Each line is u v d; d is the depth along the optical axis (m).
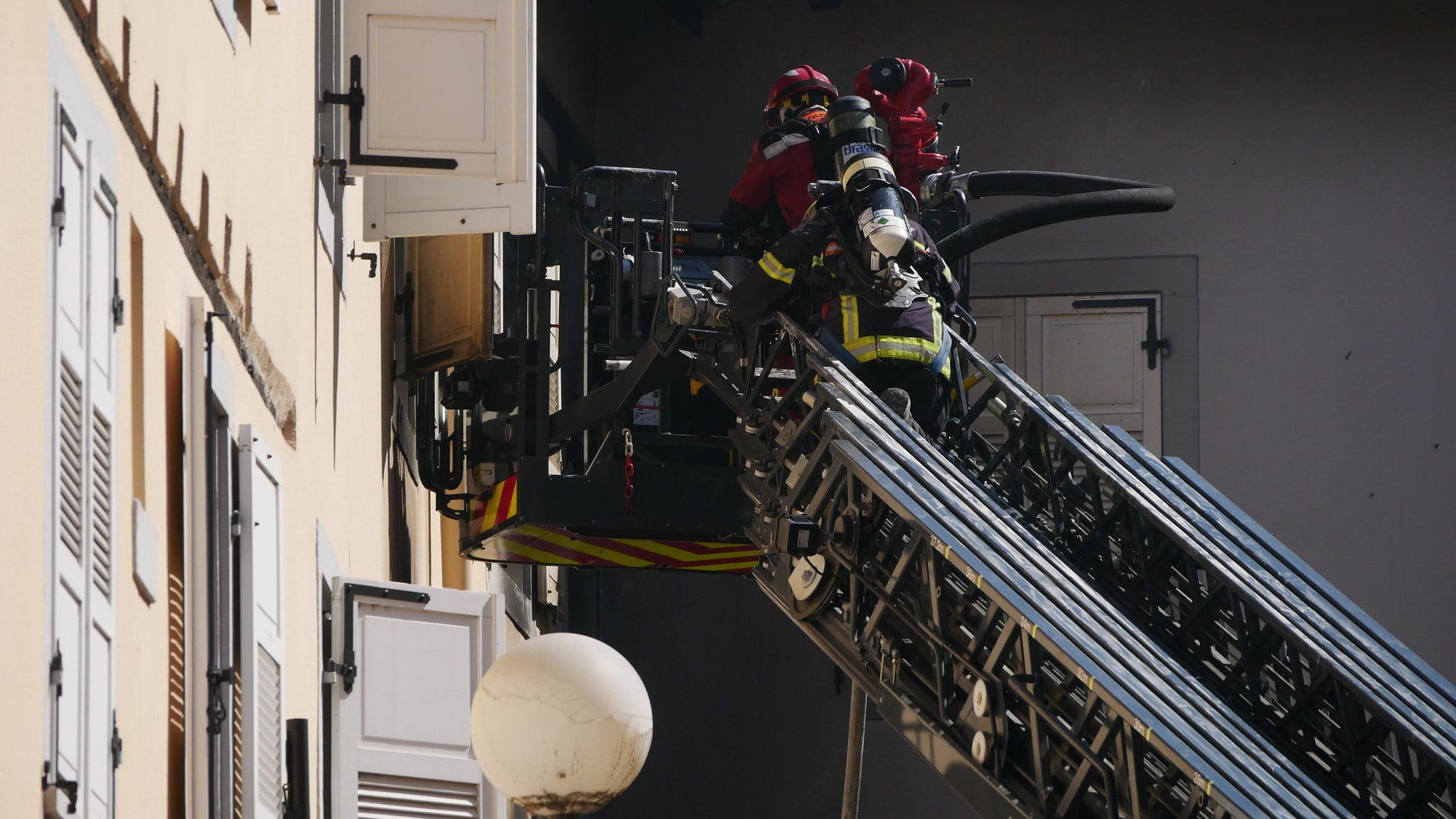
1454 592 47.09
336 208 25.88
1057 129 50.84
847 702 49.69
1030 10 51.47
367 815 24.70
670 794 49.84
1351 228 49.28
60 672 11.41
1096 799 18.20
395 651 25.38
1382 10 50.25
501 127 24.06
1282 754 18.94
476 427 32.91
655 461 37.94
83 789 12.16
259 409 20.06
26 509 10.91
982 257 50.28
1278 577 21.75
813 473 22.30
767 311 24.86
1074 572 20.19
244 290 19.17
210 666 16.41
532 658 15.15
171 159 15.79
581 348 31.19
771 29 52.66
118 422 13.76
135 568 14.24
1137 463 23.67
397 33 24.06
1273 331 48.97
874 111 27.94
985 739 18.61
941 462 21.89
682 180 52.41
